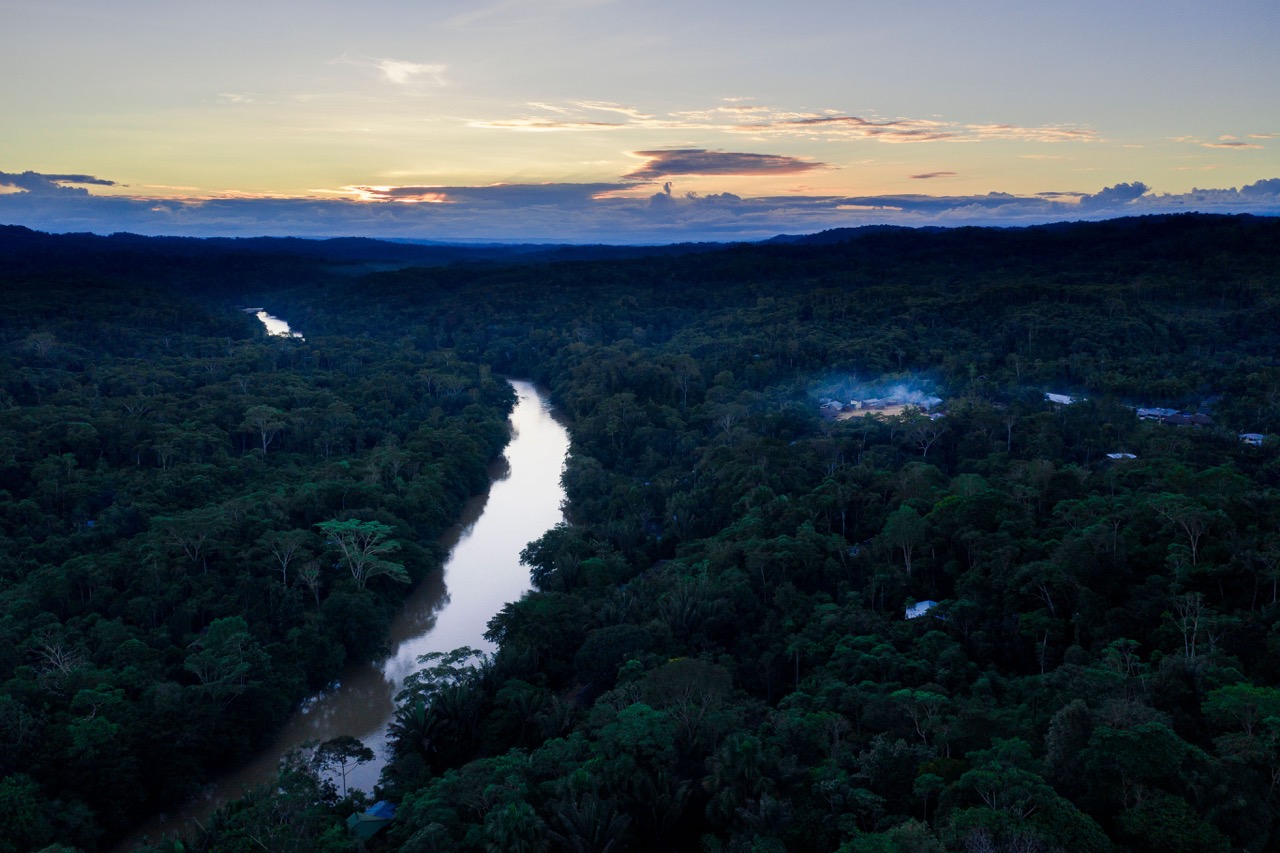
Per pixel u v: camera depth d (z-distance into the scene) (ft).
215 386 634.43
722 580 311.47
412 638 342.85
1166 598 238.89
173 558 327.67
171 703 244.01
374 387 647.56
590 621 303.68
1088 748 165.17
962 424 481.46
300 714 291.79
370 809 217.56
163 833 233.14
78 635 281.95
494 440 572.51
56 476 430.61
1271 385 523.29
